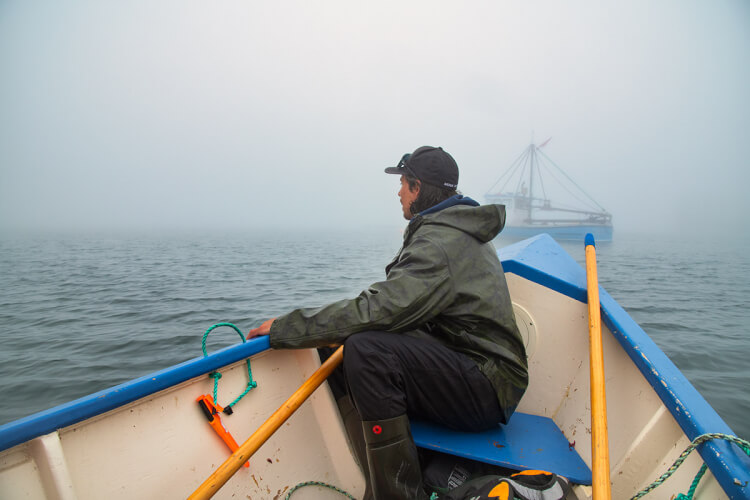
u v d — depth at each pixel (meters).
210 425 1.15
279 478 1.26
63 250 32.56
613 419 1.40
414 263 1.17
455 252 1.18
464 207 1.25
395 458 1.10
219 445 1.16
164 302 9.39
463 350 1.21
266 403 1.30
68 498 0.86
